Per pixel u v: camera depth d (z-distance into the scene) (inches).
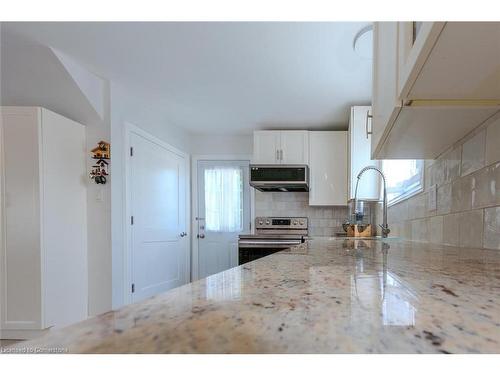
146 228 121.9
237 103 117.0
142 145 119.1
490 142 37.3
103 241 101.3
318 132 141.2
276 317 11.8
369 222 128.9
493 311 12.6
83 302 99.3
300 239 118.3
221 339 9.8
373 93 50.4
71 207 96.2
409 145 49.1
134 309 12.8
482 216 39.5
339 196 137.8
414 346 9.3
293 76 93.5
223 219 161.9
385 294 15.5
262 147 142.5
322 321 11.3
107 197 101.4
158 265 130.3
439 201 53.9
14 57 83.8
